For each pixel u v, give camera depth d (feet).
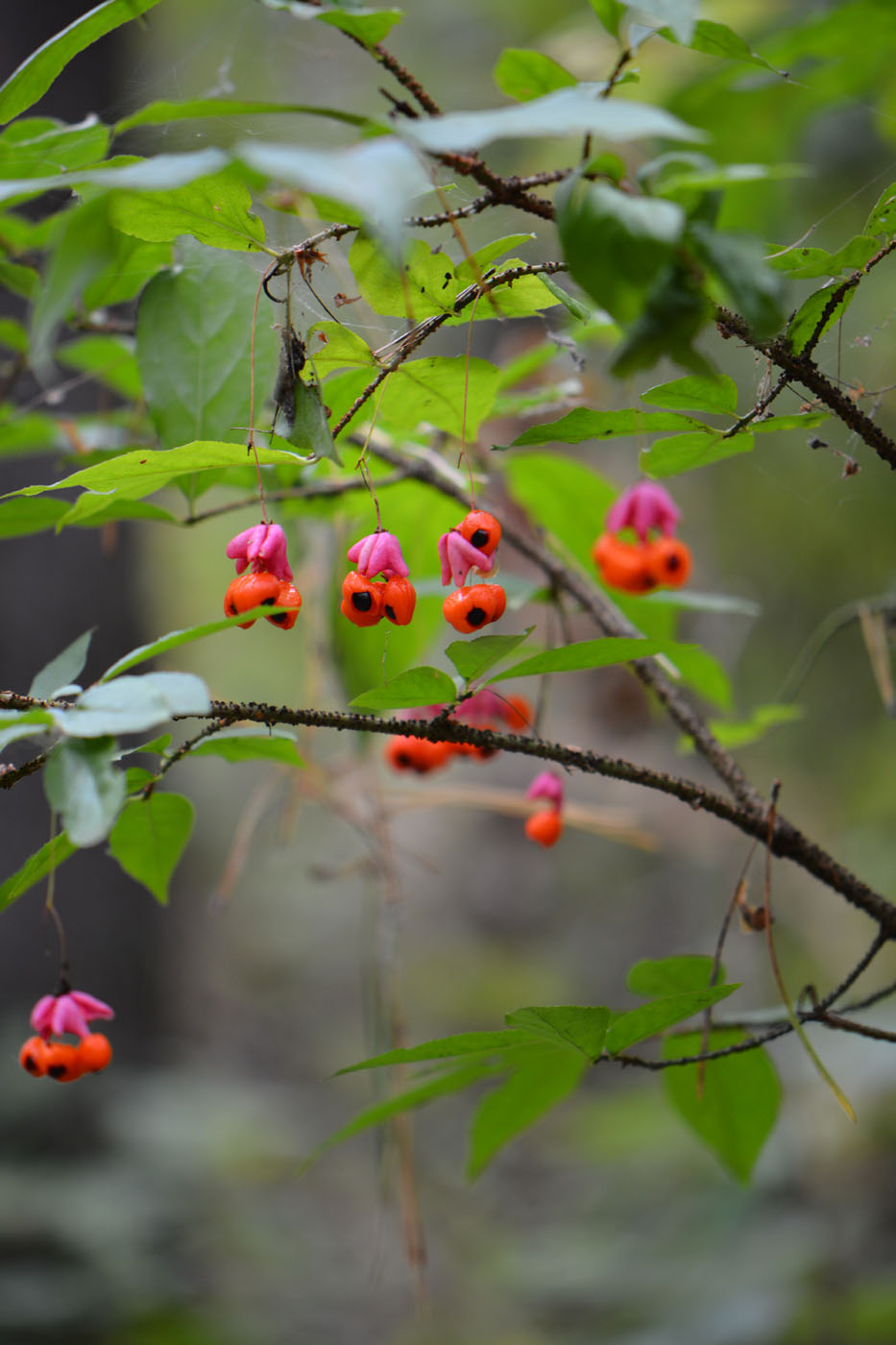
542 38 4.99
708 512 5.16
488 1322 4.65
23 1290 3.99
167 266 2.49
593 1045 2.30
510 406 2.65
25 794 5.16
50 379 3.25
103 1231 4.32
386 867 2.79
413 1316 4.81
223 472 2.52
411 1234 2.66
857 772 5.02
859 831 4.88
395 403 2.39
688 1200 4.83
